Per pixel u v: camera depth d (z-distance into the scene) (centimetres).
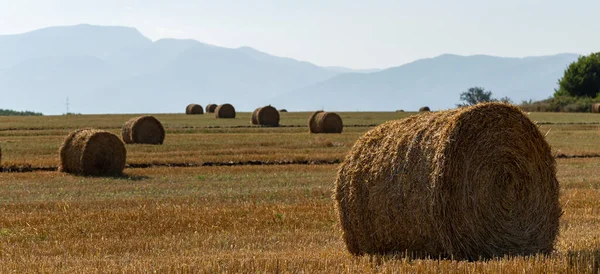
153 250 1798
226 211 2416
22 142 5762
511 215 1552
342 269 1378
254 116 8819
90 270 1455
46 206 2584
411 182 1534
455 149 1502
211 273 1378
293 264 1426
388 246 1603
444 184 1492
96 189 3098
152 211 2425
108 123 9081
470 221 1514
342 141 5909
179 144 5566
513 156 1552
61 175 3744
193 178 3547
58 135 6912
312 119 7144
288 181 3353
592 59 16262
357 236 1656
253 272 1377
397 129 1620
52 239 1988
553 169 1600
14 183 3334
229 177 3562
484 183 1523
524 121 1570
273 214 2330
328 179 3438
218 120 9825
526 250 1559
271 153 4956
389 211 1572
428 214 1507
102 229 2117
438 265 1353
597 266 1288
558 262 1292
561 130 7706
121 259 1647
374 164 1606
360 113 13038
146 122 5669
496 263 1330
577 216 2211
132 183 3338
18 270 1510
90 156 3759
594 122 9369
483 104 1532
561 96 15588
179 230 2114
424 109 14225
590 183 3183
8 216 2361
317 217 2303
